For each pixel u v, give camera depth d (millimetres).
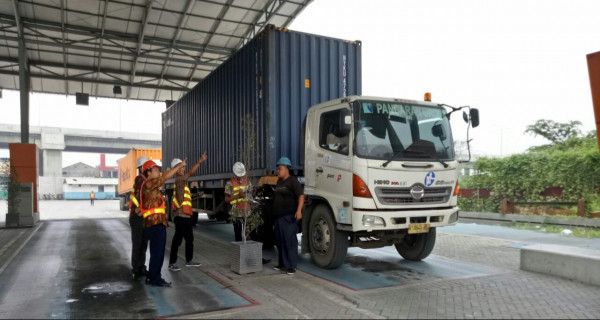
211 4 16484
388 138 6504
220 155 10727
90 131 71938
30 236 12070
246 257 6742
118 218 19125
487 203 15375
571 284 5977
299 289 5836
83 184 66750
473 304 5102
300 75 8555
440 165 6746
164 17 17312
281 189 6773
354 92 9281
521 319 4559
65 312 4859
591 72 5750
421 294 5543
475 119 7000
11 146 16125
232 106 9961
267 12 17266
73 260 8125
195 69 22953
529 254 6824
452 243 9758
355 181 6219
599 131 5695
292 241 6711
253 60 8852
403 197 6383
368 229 6164
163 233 6043
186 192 7230
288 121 8344
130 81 23953
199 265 7402
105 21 17125
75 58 20938
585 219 11750
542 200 13617
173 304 5129
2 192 14859
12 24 16922
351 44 9297
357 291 5668
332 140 6762
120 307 5031
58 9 16188
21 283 6270
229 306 5031
